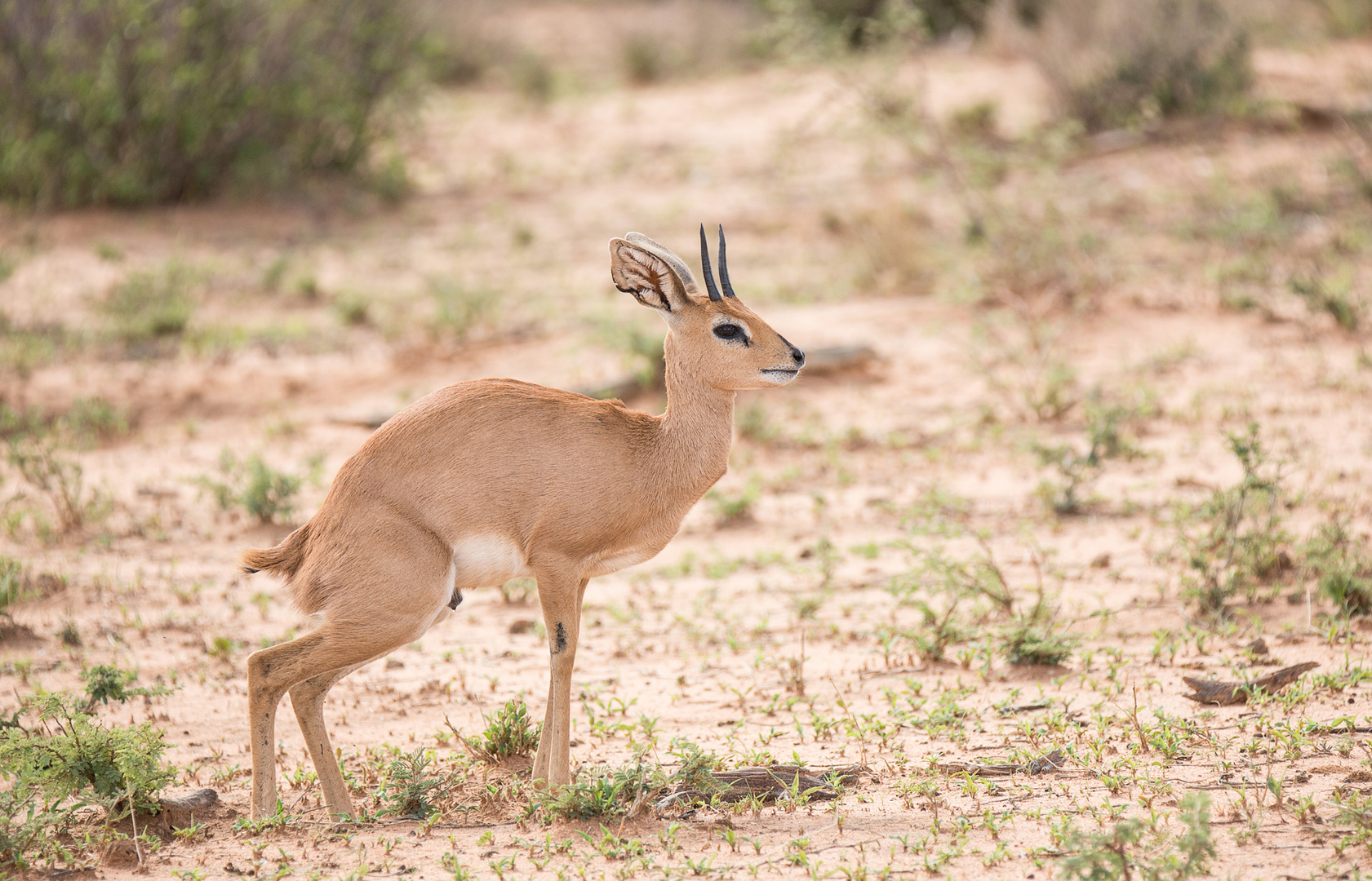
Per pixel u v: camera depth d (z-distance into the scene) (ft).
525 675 52.21
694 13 254.27
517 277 124.77
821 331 103.71
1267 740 40.81
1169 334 97.96
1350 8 183.93
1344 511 62.90
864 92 138.72
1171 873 31.30
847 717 45.09
